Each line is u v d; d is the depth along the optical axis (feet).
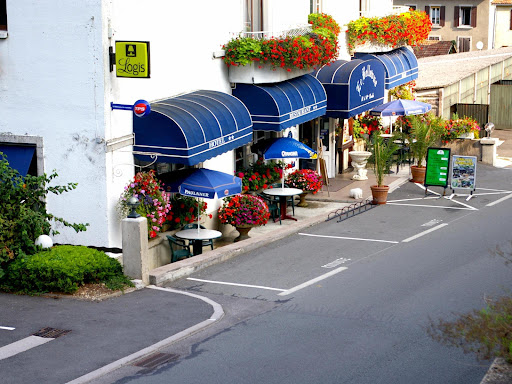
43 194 52.24
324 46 74.08
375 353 40.57
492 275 54.24
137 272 51.75
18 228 50.85
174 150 55.72
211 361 39.60
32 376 37.40
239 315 46.68
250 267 57.21
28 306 47.32
